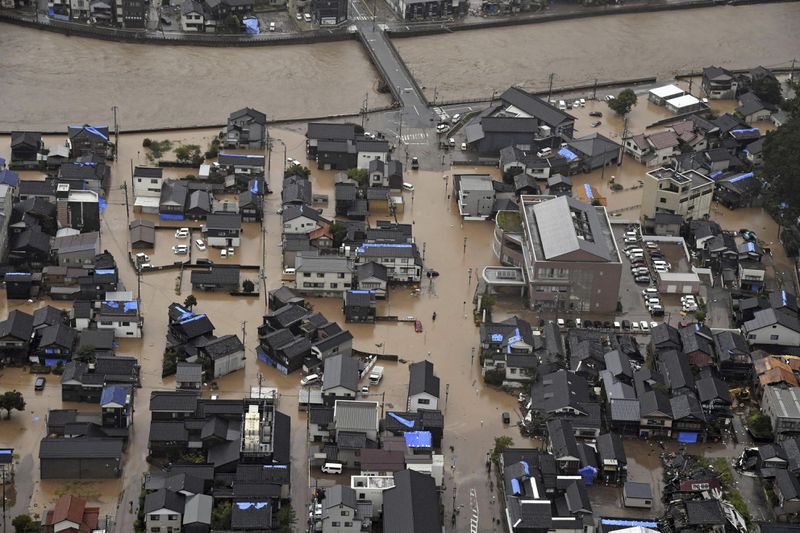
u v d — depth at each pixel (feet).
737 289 551.18
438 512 396.78
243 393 462.19
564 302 524.11
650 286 548.72
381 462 408.46
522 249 545.44
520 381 473.26
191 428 422.82
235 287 527.40
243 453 412.77
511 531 391.45
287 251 548.31
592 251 515.09
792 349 502.79
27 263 532.73
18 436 431.43
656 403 446.19
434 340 502.79
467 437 444.55
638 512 410.72
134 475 416.46
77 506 388.78
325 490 400.26
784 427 444.96
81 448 412.16
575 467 419.13
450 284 544.21
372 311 510.17
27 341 470.39
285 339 479.41
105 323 485.97
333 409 433.48
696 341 491.31
